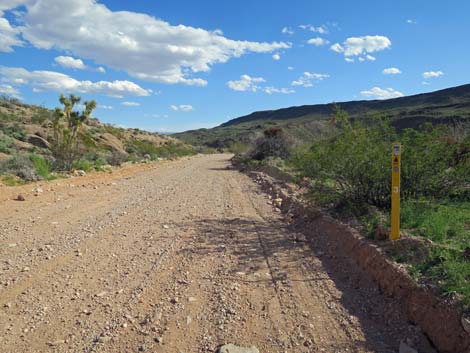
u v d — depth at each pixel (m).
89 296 5.38
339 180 8.91
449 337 4.03
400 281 5.02
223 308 5.09
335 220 8.05
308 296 5.42
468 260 5.03
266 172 22.70
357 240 6.56
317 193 9.56
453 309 4.13
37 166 17.20
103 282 5.84
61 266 6.42
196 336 4.47
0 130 27.83
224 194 14.48
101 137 39.22
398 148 6.03
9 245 7.38
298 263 6.64
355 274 6.01
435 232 6.13
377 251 5.84
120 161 27.56
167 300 5.30
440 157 7.80
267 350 4.22
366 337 4.43
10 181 14.74
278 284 5.81
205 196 13.86
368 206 8.27
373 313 4.92
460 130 9.17
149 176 20.38
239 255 7.08
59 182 15.68
